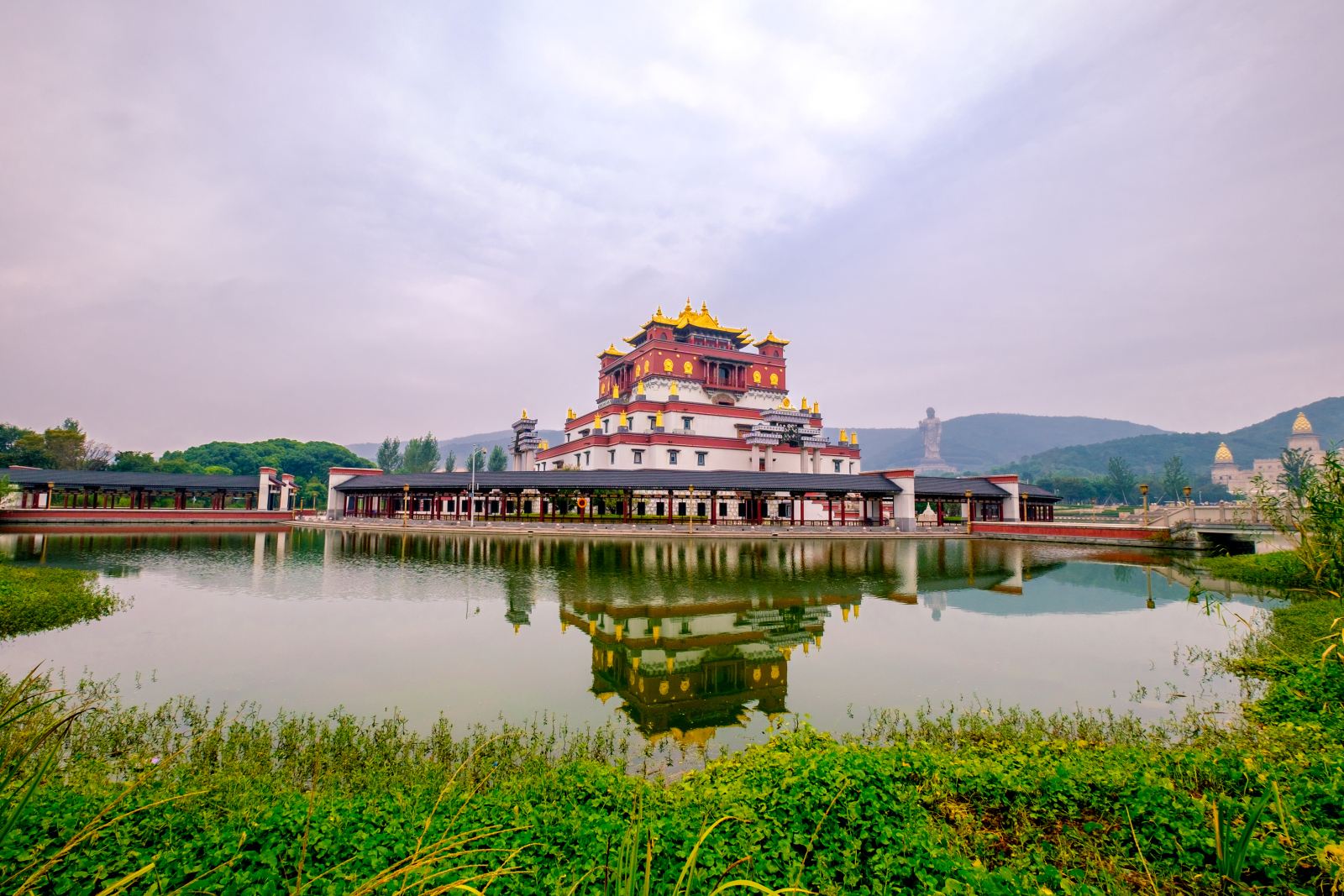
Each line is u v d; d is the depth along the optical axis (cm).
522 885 496
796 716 980
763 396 7019
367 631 1606
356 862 520
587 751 895
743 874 516
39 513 4859
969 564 3175
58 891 471
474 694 1149
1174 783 704
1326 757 750
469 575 2598
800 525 5431
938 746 891
